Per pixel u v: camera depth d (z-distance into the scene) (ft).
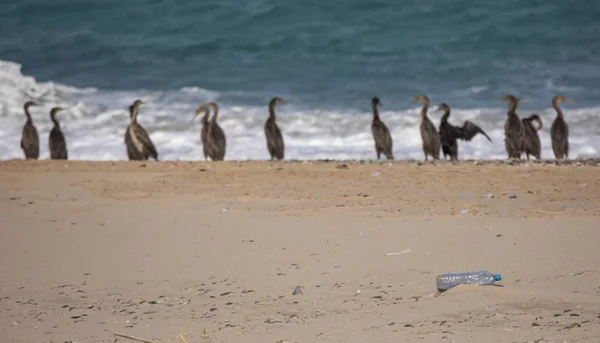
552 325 49.55
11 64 231.71
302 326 52.44
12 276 68.28
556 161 135.85
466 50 274.77
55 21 301.84
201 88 241.35
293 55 274.77
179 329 53.11
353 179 111.65
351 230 80.53
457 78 249.96
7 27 297.74
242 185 108.17
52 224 86.58
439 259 68.90
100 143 175.94
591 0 296.51
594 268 64.49
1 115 197.36
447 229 79.77
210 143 156.04
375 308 55.62
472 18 294.05
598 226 79.56
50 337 52.42
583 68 255.50
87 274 68.49
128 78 253.65
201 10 303.27
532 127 153.58
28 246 77.87
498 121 193.26
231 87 243.19
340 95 234.38
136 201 98.48
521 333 48.26
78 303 60.39
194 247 76.02
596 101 221.87
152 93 232.53
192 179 112.98
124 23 299.58
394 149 173.27
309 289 61.82
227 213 90.38
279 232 80.69
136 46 283.79
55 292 63.57
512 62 262.67
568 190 101.30
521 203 93.30
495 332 48.70
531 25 288.92
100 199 99.96
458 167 121.19
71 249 76.54
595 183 105.50
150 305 59.31
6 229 84.64
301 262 69.72
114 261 72.23
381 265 67.77
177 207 94.48
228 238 78.95
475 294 57.16
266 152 170.30
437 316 52.85
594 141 174.29
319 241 76.59
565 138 156.87
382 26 292.81
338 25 294.25
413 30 289.74
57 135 156.15
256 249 74.59
